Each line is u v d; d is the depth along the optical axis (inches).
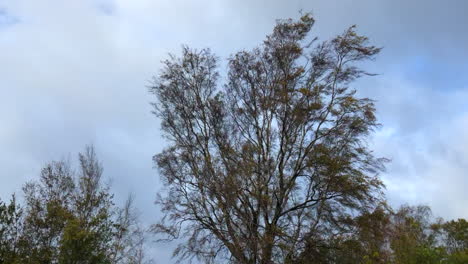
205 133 1069.1
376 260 930.1
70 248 878.4
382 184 946.7
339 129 985.5
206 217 979.3
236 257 897.5
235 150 999.6
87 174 1134.4
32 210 968.3
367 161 973.8
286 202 956.6
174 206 1000.2
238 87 1081.4
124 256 1262.3
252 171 958.4
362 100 997.8
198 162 1029.8
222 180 955.3
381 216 940.6
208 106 1081.4
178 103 1098.1
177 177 1027.3
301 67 1042.7
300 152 991.0
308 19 1083.9
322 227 927.0
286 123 1009.5
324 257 897.5
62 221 957.2
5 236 917.2
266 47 1083.3
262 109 1037.2
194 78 1112.2
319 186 952.9
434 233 1895.9
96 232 927.0
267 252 869.2
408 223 1453.0
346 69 1035.3
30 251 922.7
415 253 1379.2
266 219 927.7
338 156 957.2
